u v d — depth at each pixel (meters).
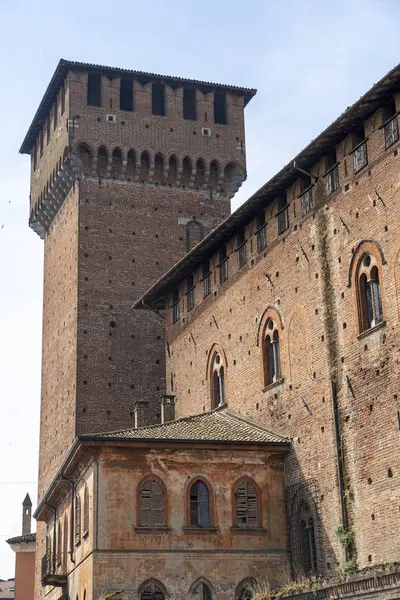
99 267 69.31
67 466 48.69
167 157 72.38
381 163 40.94
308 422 45.16
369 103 40.78
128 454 45.22
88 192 70.50
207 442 45.97
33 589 87.19
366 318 41.78
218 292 56.16
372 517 39.53
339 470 42.00
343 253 43.31
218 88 75.12
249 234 52.69
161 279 60.97
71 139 70.06
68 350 69.06
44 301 78.00
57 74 71.75
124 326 68.62
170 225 71.75
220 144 74.25
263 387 49.75
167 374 62.69
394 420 38.78
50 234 77.69
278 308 48.81
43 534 72.62
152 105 73.81
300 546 44.88
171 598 43.75
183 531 44.78
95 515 44.09
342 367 42.72
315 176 46.22
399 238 39.22
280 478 46.69
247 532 45.50
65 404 68.44
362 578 34.28
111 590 43.19
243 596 44.56
